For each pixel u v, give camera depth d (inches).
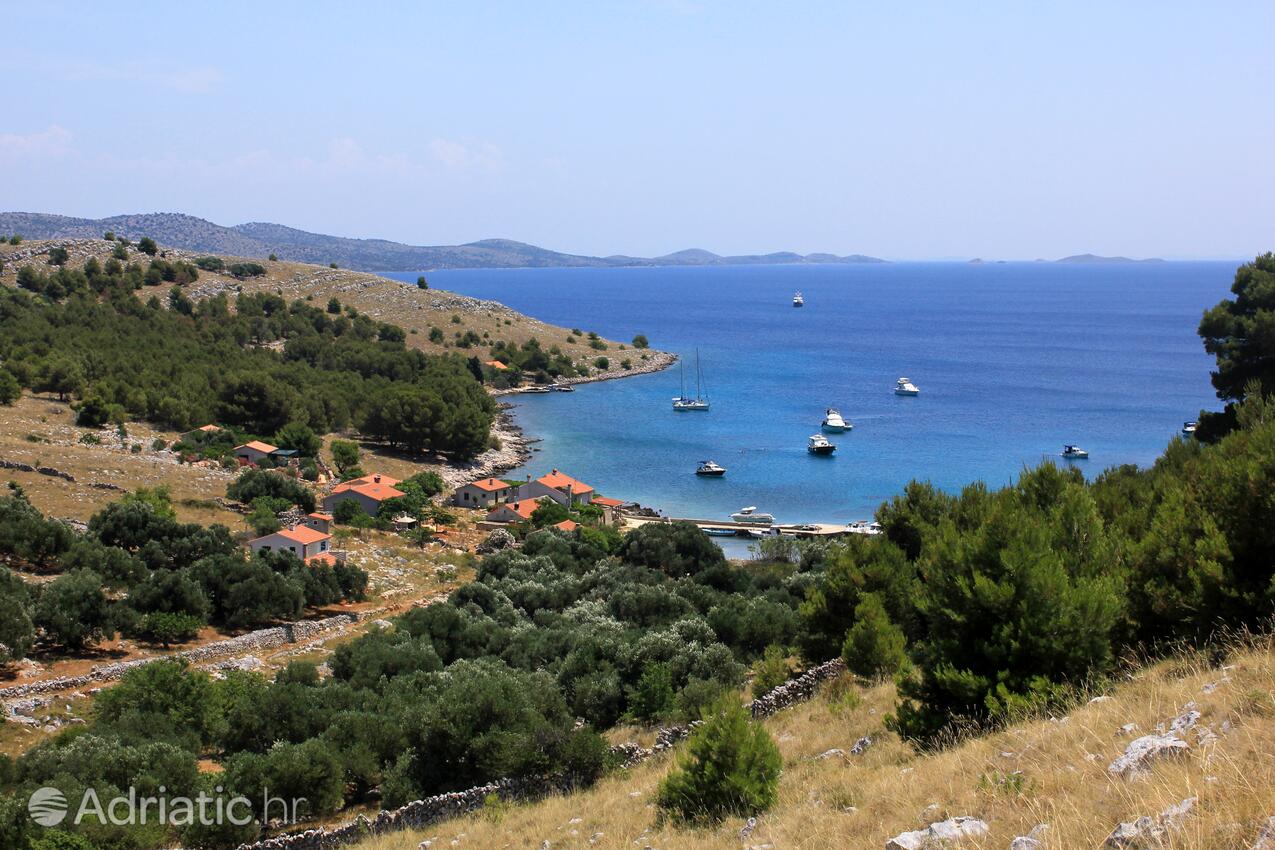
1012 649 673.6
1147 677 640.4
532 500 4033.0
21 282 7017.7
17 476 2999.5
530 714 1182.3
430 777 1158.3
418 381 6225.4
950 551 733.3
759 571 2679.6
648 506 4441.4
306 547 2657.5
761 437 6003.9
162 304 7455.7
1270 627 670.5
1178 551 764.0
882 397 7401.6
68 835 916.6
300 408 5137.8
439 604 2064.5
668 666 1489.9
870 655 1074.7
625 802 851.4
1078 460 5012.3
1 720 1464.1
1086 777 456.4
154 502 2859.3
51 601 1884.8
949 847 413.7
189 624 2021.4
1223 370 2166.6
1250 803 352.5
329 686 1494.8
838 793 610.5
